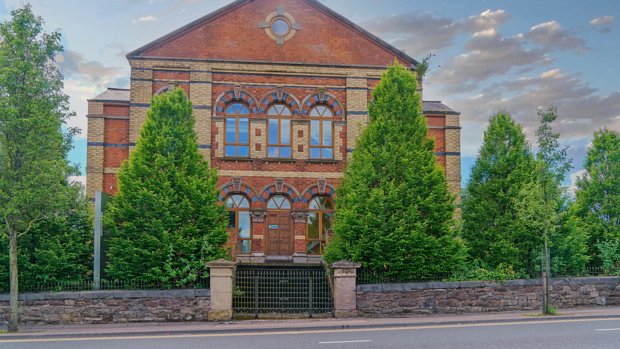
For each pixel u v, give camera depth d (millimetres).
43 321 18938
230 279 19375
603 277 22219
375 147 22047
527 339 14117
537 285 21312
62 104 18922
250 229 26406
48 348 13773
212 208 21219
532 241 22469
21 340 15430
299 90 27250
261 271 21297
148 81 26344
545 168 20672
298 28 27672
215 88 26844
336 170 27016
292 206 26734
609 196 25844
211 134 26469
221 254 20688
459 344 13469
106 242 21000
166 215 20219
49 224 20109
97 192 20516
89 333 16125
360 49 27891
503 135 23688
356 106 27391
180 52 26797
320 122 27438
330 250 22328
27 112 18125
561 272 22766
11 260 17547
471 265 22422
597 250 25234
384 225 20766
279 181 26578
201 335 15883
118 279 20141
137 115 26062
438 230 21547
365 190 21422
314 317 19594
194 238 20469
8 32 18203
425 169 21672
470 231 23500
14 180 18000
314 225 26859
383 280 20641
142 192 20203
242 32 27359
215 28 27188
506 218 22578
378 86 23234
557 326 16672
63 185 19203
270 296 21375
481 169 23609
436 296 20469
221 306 19188
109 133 26188
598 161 27000
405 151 21672
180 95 22281
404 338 14602
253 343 14086
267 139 26906
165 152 21344
